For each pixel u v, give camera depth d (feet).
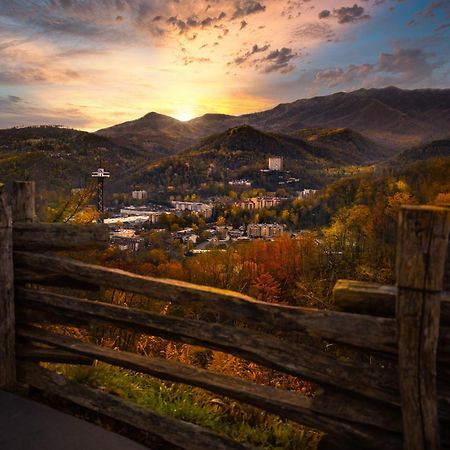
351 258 121.29
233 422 12.08
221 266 128.98
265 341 7.18
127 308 8.74
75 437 8.50
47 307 9.93
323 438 6.99
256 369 23.26
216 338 7.60
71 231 9.71
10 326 10.20
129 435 9.00
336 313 6.54
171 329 8.09
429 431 5.88
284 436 10.85
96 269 8.99
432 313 5.73
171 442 8.17
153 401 11.58
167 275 108.27
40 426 8.84
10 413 9.29
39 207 24.20
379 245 129.59
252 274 122.11
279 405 7.19
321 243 153.48
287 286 129.59
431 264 5.68
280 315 6.97
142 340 22.48
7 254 10.03
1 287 10.02
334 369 6.61
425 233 5.68
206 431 7.98
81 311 9.31
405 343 5.92
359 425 6.58
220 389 7.75
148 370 8.50
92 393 9.30
